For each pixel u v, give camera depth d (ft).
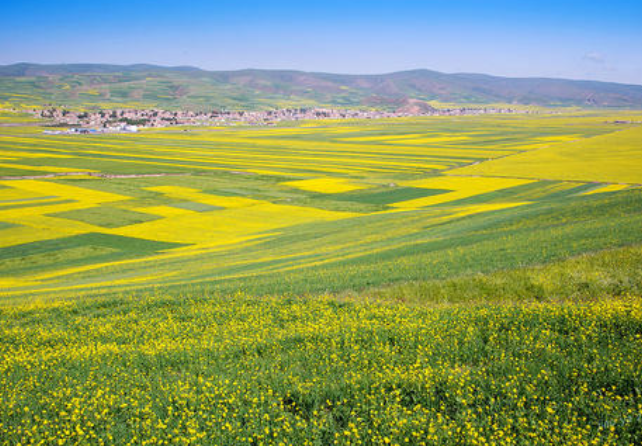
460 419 33.24
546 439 30.14
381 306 64.49
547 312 51.34
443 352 44.06
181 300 80.38
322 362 44.65
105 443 34.94
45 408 40.37
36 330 70.59
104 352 54.29
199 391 40.83
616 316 46.78
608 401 33.04
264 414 35.50
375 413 34.30
